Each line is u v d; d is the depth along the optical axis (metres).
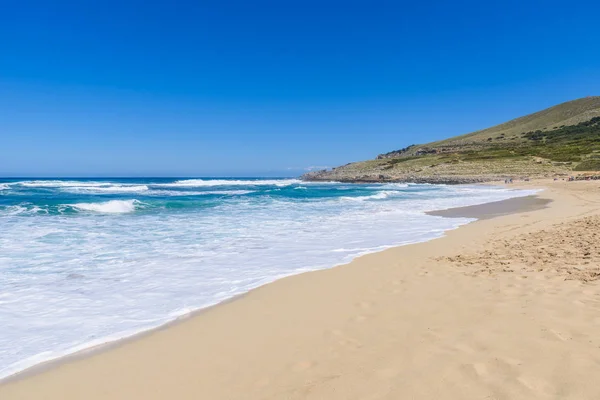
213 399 2.82
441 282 5.64
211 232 11.26
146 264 7.36
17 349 3.76
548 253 6.96
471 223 12.92
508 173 57.50
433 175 64.88
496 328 3.69
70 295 5.48
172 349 3.73
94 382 3.13
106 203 17.52
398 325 4.05
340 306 4.84
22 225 12.13
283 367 3.27
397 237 10.38
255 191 36.28
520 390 2.61
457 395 2.63
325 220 14.02
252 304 5.05
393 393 2.73
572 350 3.07
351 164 105.38
